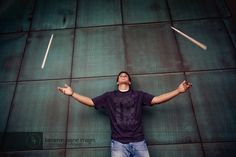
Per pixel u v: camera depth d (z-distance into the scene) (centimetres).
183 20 380
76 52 359
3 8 418
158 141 285
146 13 393
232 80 319
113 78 331
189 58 341
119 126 242
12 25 396
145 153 235
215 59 337
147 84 324
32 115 310
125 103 254
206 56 341
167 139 285
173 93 251
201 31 367
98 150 284
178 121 296
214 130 287
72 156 281
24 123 304
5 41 379
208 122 292
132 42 362
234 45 348
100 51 357
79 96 261
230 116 294
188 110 302
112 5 408
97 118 303
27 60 357
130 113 248
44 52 363
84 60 350
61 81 334
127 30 376
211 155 272
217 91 313
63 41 372
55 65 348
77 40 371
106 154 281
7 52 367
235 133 283
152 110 305
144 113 303
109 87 325
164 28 374
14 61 357
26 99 322
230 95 308
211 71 328
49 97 322
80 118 304
